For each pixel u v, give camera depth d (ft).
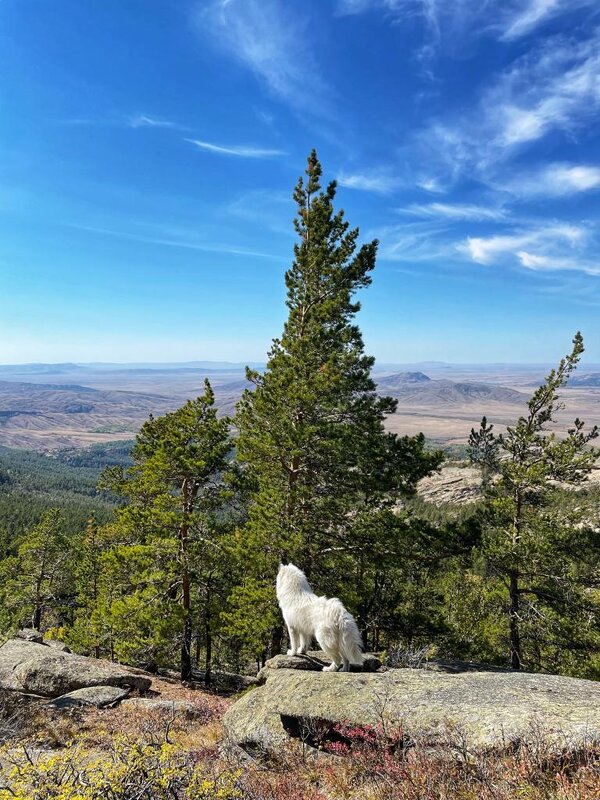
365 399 53.62
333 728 20.66
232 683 67.31
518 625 53.06
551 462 52.54
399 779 15.24
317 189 59.31
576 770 14.43
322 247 57.41
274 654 51.11
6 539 255.29
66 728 28.14
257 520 52.08
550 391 54.44
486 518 55.26
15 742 24.58
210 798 13.99
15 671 44.83
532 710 18.42
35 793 13.46
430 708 19.80
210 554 62.90
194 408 67.26
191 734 26.99
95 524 119.85
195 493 66.13
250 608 50.11
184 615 61.93
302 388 49.60
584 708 18.47
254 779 16.98
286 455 52.49
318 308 54.03
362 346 56.65
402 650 43.01
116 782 13.46
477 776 14.26
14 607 137.90
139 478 74.43
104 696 37.55
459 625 65.36
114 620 64.75
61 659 47.47
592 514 53.62
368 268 58.08
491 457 55.67
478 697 20.43
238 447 55.72
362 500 54.85
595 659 52.39
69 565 147.95
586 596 51.44
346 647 27.43
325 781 17.21
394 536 49.21
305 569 51.24
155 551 64.95
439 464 52.49
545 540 49.57
